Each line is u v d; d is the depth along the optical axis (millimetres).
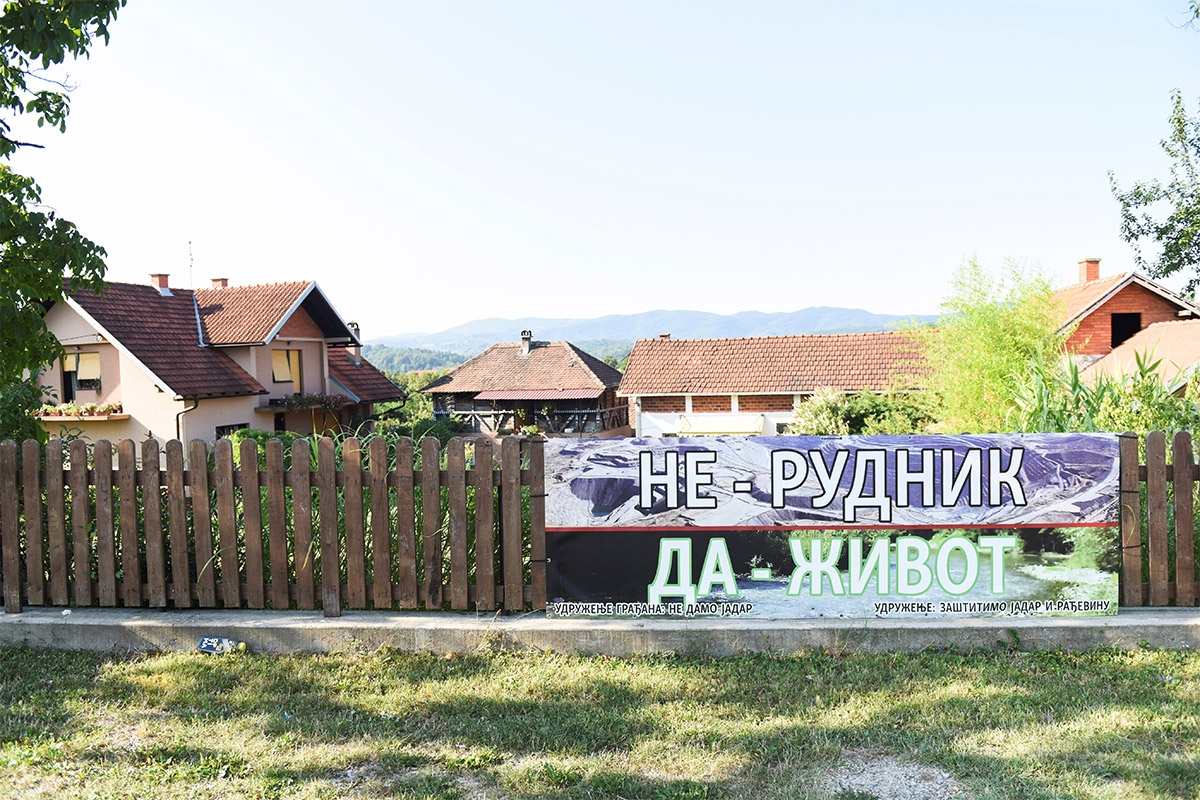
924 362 22188
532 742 4207
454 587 5766
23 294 7695
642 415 34500
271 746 4188
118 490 5984
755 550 5703
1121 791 3576
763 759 3984
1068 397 7238
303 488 5809
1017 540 5648
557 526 5742
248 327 27781
